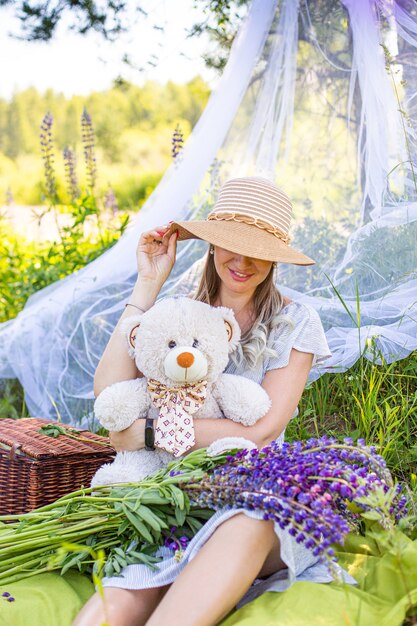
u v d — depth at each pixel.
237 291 2.46
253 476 1.94
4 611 1.95
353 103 3.58
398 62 3.39
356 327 3.17
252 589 2.06
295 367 2.43
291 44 3.67
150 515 2.01
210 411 2.32
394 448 2.82
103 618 1.89
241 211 2.46
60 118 11.32
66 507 2.16
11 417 3.93
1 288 4.86
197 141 3.84
